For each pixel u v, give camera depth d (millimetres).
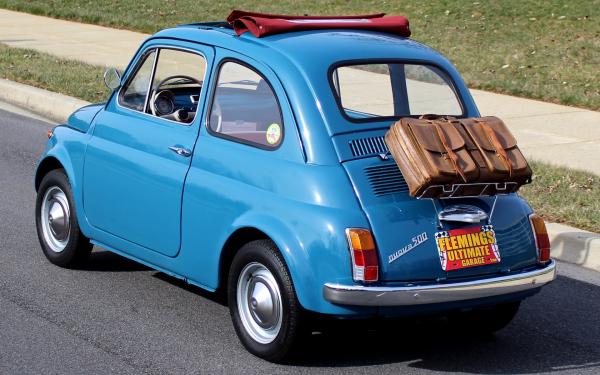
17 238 8234
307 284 5414
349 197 5473
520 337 6566
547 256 6000
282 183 5648
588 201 9438
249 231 5816
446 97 6434
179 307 6773
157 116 6676
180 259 6309
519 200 6027
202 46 6453
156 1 25406
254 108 5980
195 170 6160
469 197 5742
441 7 22125
